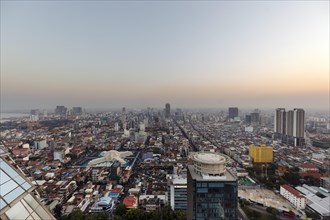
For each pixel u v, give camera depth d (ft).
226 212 219.61
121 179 635.25
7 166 110.22
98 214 399.24
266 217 415.64
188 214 258.57
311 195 505.25
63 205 466.29
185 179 466.29
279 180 613.11
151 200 483.92
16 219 89.97
